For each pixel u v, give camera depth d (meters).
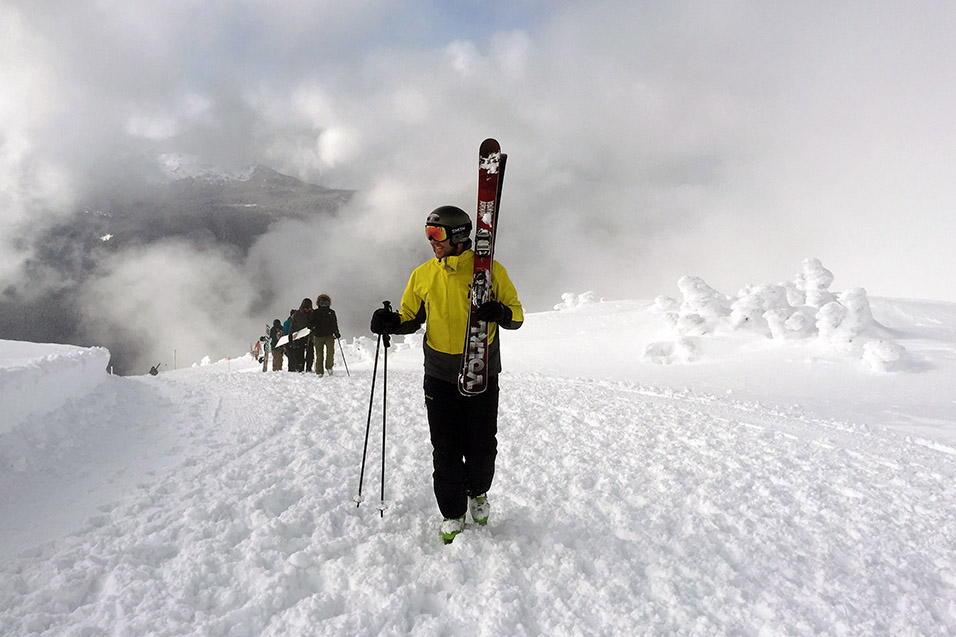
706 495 3.71
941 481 4.23
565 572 2.58
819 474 4.33
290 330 12.35
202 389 8.34
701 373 12.21
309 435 5.27
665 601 2.40
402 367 15.79
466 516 3.24
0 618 2.11
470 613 2.26
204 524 3.03
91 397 5.70
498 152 2.75
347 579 2.48
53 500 3.39
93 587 2.39
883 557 2.88
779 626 2.19
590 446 5.05
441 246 2.81
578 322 18.91
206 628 2.07
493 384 2.93
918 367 10.76
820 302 14.23
